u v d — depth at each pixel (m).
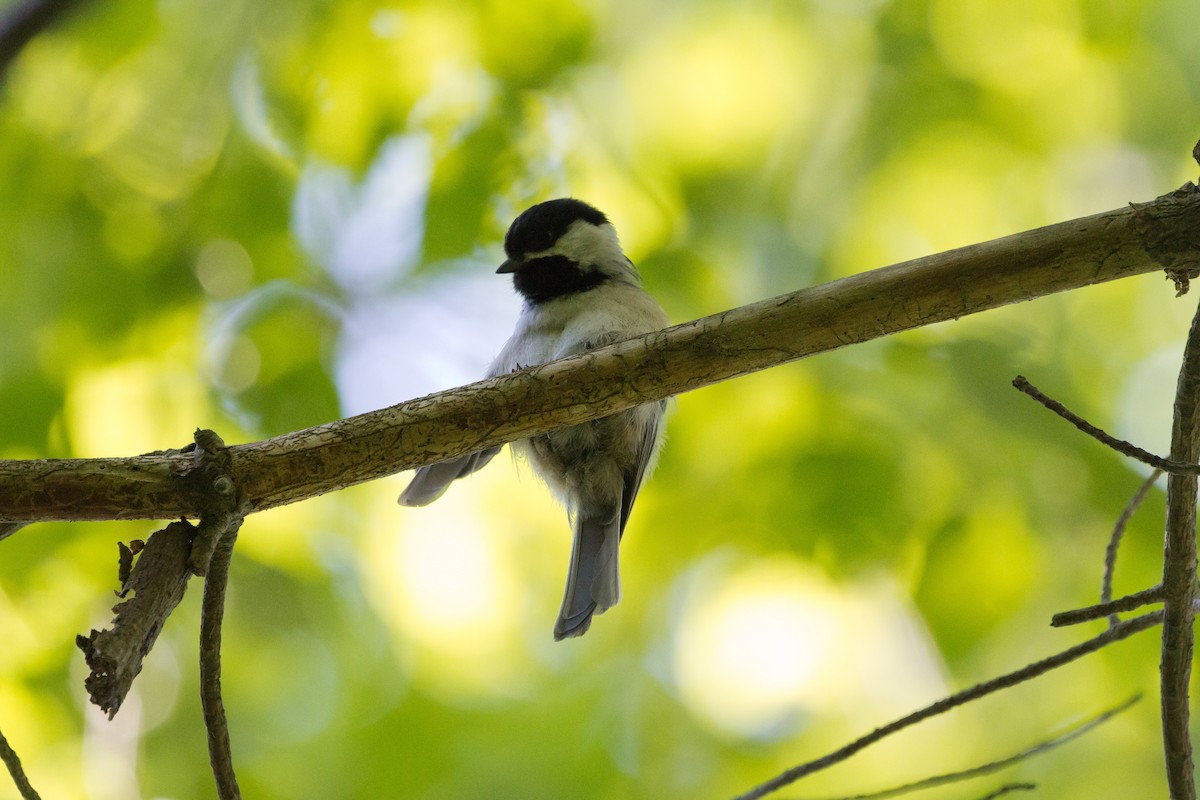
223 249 9.75
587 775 10.61
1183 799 4.76
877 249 10.98
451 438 5.25
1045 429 8.70
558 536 10.73
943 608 8.31
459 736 10.77
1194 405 4.48
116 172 9.52
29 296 9.50
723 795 10.36
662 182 10.56
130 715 9.72
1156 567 8.27
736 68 11.45
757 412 9.23
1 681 8.80
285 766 10.70
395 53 9.66
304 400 9.58
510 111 9.58
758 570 8.96
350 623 10.51
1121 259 4.91
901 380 9.06
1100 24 10.95
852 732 10.37
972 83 10.89
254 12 9.70
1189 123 11.48
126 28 9.49
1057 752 9.70
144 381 9.48
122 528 8.90
